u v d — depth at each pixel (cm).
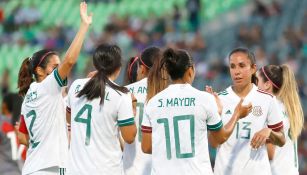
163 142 2155
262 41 6981
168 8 7944
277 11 7456
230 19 7638
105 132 2225
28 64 2445
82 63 6850
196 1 7612
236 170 2375
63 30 7775
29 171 2314
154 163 2169
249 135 2373
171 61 2158
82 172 2222
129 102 2230
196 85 6159
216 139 2173
